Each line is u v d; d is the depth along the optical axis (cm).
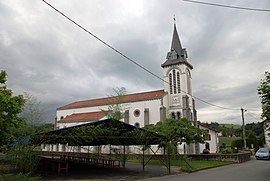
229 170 2025
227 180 1441
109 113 3011
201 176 1678
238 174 1725
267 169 2058
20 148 1571
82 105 5894
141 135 2030
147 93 5288
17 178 1200
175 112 4888
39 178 1529
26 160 1564
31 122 1789
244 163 2819
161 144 2162
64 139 1906
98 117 5041
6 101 1509
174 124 2745
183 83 4966
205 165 2438
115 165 2566
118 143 2459
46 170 2145
